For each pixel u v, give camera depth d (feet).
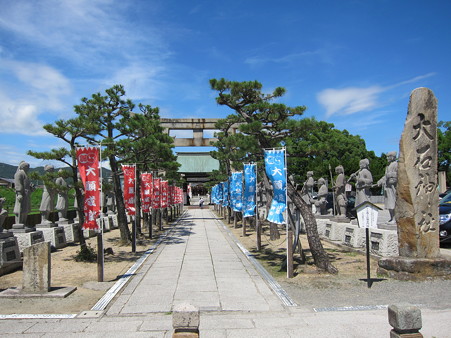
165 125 106.32
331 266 35.32
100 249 33.73
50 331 21.17
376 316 22.88
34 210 101.19
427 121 32.42
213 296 28.45
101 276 33.55
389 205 42.70
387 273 32.96
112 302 27.02
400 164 32.78
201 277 35.32
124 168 53.52
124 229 58.23
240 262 43.09
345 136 136.87
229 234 72.69
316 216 64.85
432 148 32.55
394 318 15.35
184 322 15.24
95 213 34.04
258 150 40.73
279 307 25.36
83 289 30.94
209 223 99.19
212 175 118.32
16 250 41.50
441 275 31.55
